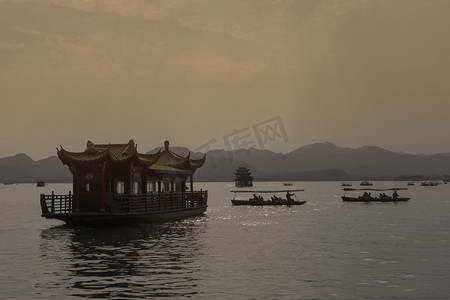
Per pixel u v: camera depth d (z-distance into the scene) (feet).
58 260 96.73
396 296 68.03
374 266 91.25
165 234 145.38
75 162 154.30
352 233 154.30
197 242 127.03
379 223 195.21
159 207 182.09
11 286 72.74
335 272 84.89
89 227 163.43
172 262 94.58
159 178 192.13
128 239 132.67
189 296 66.90
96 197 154.61
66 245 120.06
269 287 72.84
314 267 89.71
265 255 104.58
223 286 73.20
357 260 98.43
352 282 76.74
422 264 93.76
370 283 76.13
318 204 364.58
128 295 67.21
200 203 233.35
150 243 123.95
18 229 165.27
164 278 78.84
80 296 66.64
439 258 101.71
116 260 96.78
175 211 193.67
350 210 287.28
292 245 122.31
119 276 80.28
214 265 91.25
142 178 181.06
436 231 161.79
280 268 88.53
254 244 123.54
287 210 288.10
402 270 87.15
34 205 378.73
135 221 166.40
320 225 183.93
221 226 174.60
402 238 140.26
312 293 69.31
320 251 111.45
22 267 88.79
